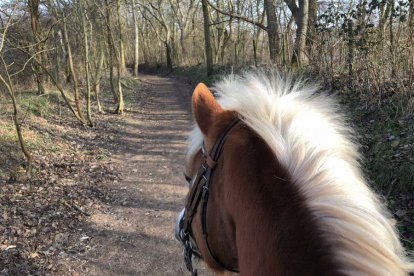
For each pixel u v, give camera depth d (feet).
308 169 3.71
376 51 25.79
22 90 45.44
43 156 28.07
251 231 3.76
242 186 4.00
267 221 3.62
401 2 23.63
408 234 13.48
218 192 4.72
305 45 36.52
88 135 36.68
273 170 3.89
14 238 16.83
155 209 20.89
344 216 3.28
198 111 5.14
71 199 21.49
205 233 5.12
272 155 3.98
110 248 16.97
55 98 46.91
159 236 18.02
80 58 58.49
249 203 3.87
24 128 32.86
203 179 5.11
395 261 3.12
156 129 40.75
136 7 121.29
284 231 3.47
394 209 15.16
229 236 4.55
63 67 57.82
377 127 20.94
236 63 60.64
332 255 3.15
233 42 88.94
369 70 24.93
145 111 52.03
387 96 23.26
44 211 19.74
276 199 3.68
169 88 80.28
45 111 40.83
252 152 4.13
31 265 15.11
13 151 26.91
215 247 5.06
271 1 45.65
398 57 23.80
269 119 4.25
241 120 4.63
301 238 3.37
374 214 3.37
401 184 16.05
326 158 3.76
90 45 47.34
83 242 17.30
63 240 17.19
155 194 22.91
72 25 47.73
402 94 21.58
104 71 73.36
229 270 5.28
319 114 4.36
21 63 38.70
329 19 30.55
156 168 27.78
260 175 3.91
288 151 3.90
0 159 25.08
